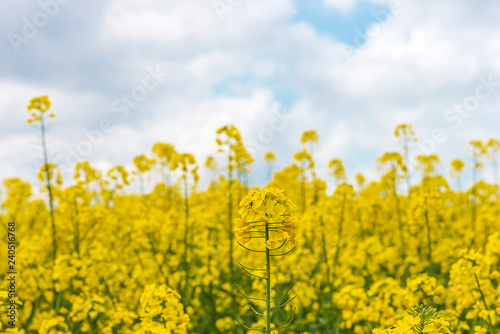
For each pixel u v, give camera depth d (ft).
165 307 5.45
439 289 6.06
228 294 7.20
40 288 6.92
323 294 7.69
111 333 6.27
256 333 6.23
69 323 6.62
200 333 6.94
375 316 6.06
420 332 4.70
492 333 5.74
